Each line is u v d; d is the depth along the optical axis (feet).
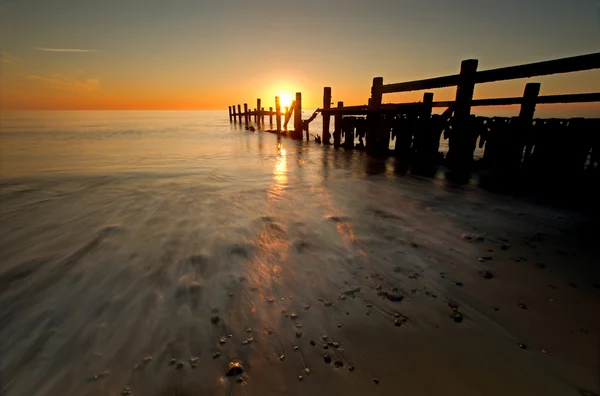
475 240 11.96
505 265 9.99
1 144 50.11
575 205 16.25
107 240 11.97
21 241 11.88
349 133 40.19
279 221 14.07
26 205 16.49
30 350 6.52
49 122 151.43
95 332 7.04
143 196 18.29
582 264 10.02
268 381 5.78
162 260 10.36
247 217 14.61
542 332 6.93
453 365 6.09
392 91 30.78
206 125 122.42
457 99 23.81
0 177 23.43
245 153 38.99
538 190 19.30
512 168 22.49
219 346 6.63
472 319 7.43
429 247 11.36
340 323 7.35
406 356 6.34
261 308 7.90
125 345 6.66
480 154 38.14
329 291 8.64
